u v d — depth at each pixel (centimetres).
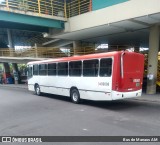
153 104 1266
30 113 1082
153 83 1686
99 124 827
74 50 2781
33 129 789
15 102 1481
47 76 1680
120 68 1075
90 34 2247
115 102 1366
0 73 4653
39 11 2006
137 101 1387
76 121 884
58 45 3388
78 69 1320
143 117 931
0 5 1741
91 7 1939
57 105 1302
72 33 2183
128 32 2111
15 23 1948
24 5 1923
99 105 1266
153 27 1689
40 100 1541
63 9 2245
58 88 1536
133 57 1130
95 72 1184
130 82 1121
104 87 1122
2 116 1038
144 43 3291
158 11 1363
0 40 4759
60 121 893
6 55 3644
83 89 1279
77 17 2014
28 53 3259
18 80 3816
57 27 2138
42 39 3638
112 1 1698
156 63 1694
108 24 1717
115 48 3309
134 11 1512
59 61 1506
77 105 1280
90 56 1223
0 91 2431
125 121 866
